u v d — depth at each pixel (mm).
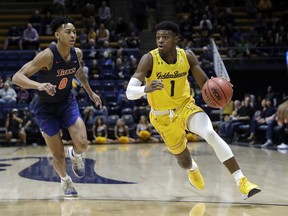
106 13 18875
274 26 18328
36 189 5719
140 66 4656
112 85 15195
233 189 5496
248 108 13148
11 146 13258
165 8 20031
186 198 5000
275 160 8602
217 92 4418
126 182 6211
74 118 5016
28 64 4680
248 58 16359
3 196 5238
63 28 4684
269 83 16547
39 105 5020
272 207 4453
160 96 4730
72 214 4250
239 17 19828
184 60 4742
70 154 5215
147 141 13906
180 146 4910
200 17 18891
